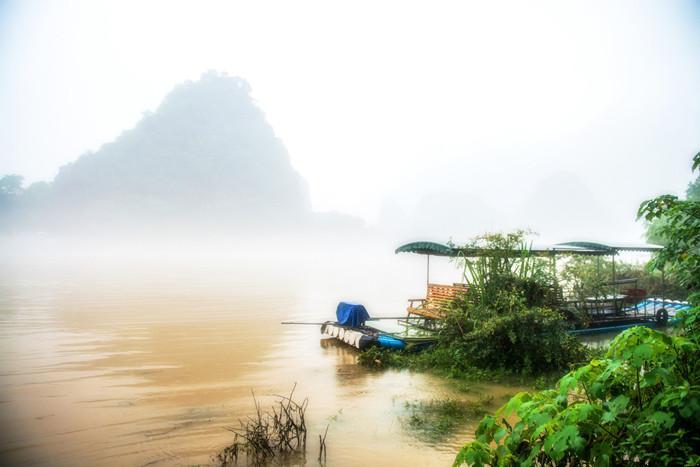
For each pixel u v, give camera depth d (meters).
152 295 29.42
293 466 6.36
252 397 9.69
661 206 5.24
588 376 3.79
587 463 3.66
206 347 14.82
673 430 3.33
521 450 4.07
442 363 11.86
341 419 8.27
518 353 11.29
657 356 3.43
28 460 6.71
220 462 6.53
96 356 13.48
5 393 9.95
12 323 18.89
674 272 5.37
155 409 8.91
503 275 12.40
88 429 7.88
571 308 14.04
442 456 6.71
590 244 17.77
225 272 55.56
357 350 14.49
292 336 16.83
